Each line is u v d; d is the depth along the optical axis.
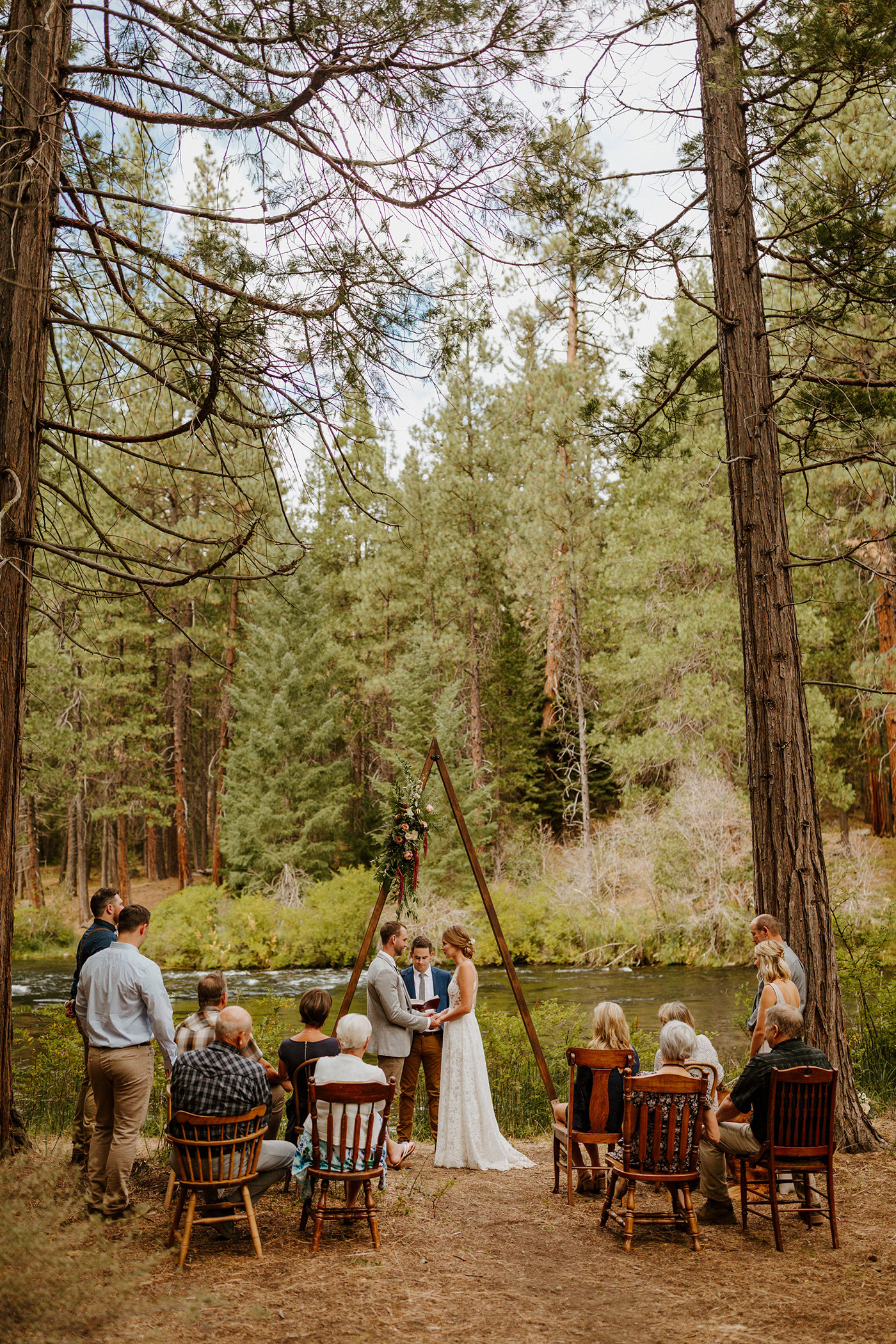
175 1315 3.83
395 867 7.60
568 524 28.11
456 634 32.28
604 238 7.07
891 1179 5.92
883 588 19.45
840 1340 3.72
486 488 31.52
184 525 15.48
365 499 32.97
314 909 26.83
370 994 6.90
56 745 26.78
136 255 6.30
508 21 5.12
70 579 8.45
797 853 6.84
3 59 5.67
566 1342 3.69
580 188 5.93
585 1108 5.65
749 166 7.40
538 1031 10.77
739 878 21.62
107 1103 5.00
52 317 5.88
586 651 32.50
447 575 32.47
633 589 25.17
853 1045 9.39
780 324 9.99
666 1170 4.87
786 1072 4.79
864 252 7.11
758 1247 4.86
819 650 23.95
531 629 34.44
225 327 5.41
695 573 24.05
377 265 5.42
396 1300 4.10
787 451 8.81
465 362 30.61
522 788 33.56
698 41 7.40
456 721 30.14
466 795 29.34
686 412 8.71
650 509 24.16
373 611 35.62
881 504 17.17
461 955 6.93
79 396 7.21
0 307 5.67
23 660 5.66
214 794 40.59
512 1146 7.64
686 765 23.39
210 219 5.52
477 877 7.69
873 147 8.82
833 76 6.88
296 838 31.98
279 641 32.09
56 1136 7.30
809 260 7.32
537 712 33.88
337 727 34.69
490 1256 4.74
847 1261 4.61
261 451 6.63
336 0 5.01
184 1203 5.08
